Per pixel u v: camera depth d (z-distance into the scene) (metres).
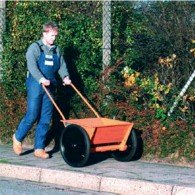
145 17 11.41
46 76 9.95
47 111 10.05
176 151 9.80
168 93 10.29
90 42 11.09
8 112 11.47
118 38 11.27
